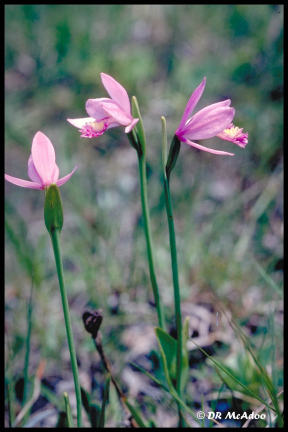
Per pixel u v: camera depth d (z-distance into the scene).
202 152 0.82
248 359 0.52
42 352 0.56
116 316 0.59
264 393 0.49
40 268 0.62
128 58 1.01
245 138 0.49
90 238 0.67
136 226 0.70
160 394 0.54
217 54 1.01
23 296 0.61
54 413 0.53
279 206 0.70
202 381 0.54
